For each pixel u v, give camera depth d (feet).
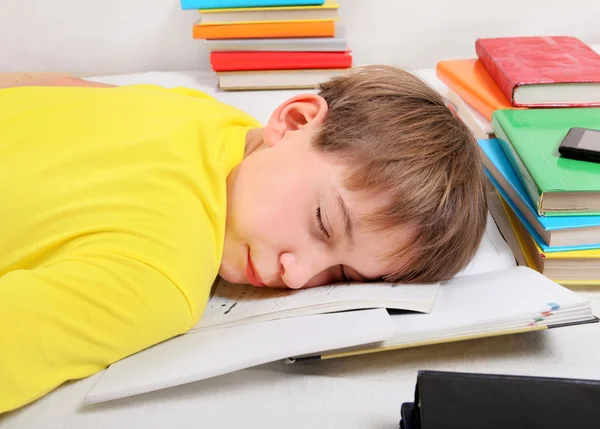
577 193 2.47
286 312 2.18
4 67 5.03
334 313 2.15
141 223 2.15
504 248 2.79
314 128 2.60
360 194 2.32
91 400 1.84
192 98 3.08
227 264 2.43
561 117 3.25
